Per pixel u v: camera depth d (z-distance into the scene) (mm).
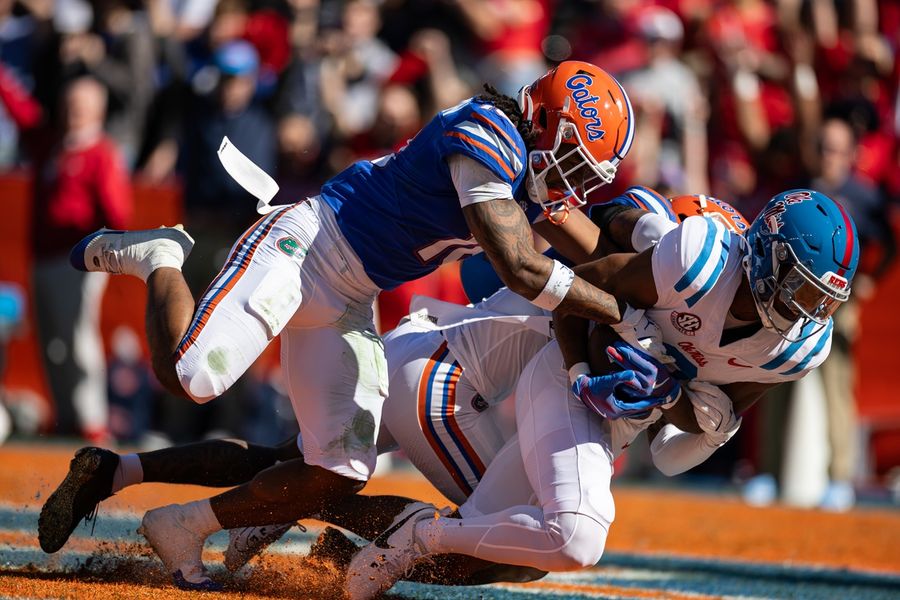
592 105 12383
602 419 12812
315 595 12820
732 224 13633
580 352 12664
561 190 12648
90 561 13148
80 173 29453
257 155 29156
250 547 13367
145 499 19844
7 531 15711
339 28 34125
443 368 13688
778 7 33906
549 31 34094
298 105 29500
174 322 12273
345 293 12773
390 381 13828
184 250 13094
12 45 35344
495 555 12305
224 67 28984
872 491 30125
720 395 12867
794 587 15992
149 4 33250
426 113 29516
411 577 12938
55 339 29812
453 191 12430
